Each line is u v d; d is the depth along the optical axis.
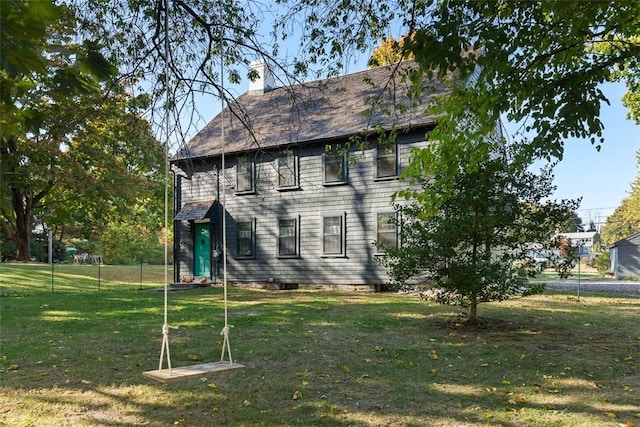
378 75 18.25
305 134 16.73
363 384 5.27
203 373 4.65
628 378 5.52
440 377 5.56
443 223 8.54
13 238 23.14
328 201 16.70
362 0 6.21
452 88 5.74
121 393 4.99
